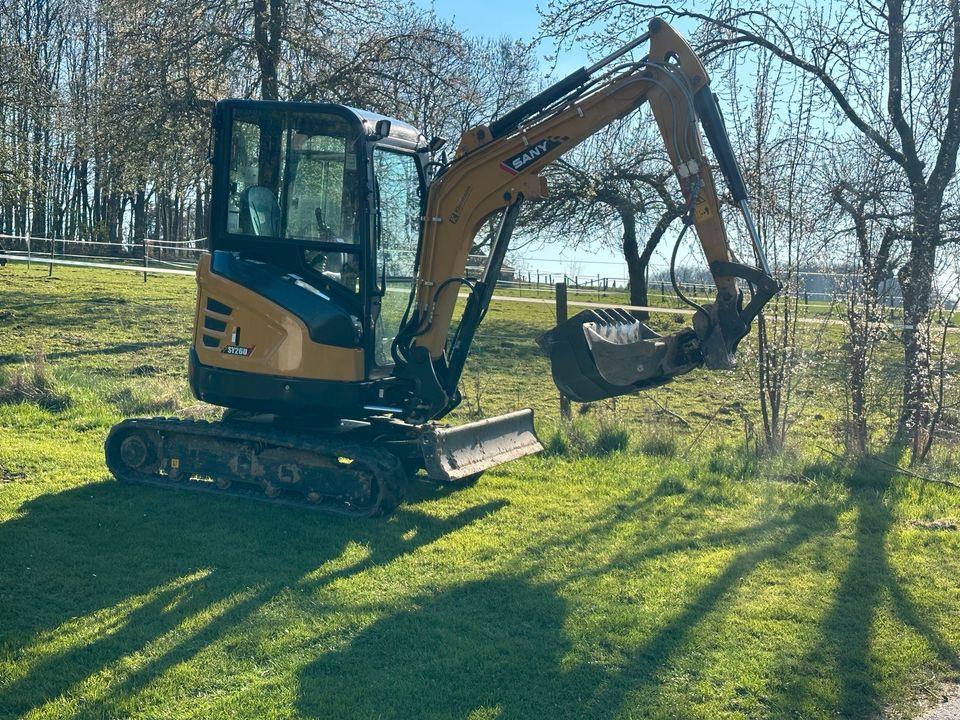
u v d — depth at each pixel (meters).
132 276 33.00
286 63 21.67
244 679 4.80
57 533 6.93
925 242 10.48
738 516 8.07
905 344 10.61
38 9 47.66
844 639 5.57
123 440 8.43
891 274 10.62
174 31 20.39
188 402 11.74
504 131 7.72
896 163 11.29
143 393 11.87
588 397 7.61
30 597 5.73
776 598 6.17
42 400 11.35
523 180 7.67
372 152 7.70
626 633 5.54
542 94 7.60
